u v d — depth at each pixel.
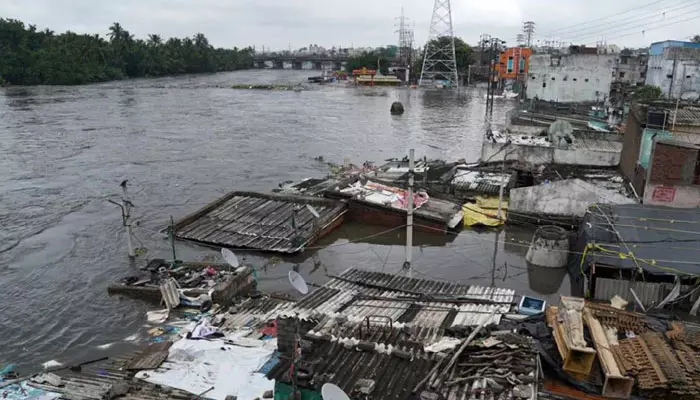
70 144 51.25
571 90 66.19
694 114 26.77
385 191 30.06
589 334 11.82
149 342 16.39
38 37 120.69
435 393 9.86
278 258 24.44
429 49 136.00
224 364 14.01
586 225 20.78
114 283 20.64
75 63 119.19
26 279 22.34
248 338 15.45
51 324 18.45
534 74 67.25
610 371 10.54
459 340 12.23
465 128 65.50
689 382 10.33
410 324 13.47
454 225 27.30
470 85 131.88
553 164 33.31
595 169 31.92
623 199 24.66
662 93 60.06
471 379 10.54
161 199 34.19
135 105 84.19
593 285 18.28
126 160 45.09
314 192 32.19
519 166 33.50
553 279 22.11
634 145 27.56
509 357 11.23
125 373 14.16
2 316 19.17
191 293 18.83
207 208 28.81
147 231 28.06
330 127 65.44
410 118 74.56
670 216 20.69
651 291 17.48
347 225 28.64
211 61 181.12
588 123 46.16
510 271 22.97
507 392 10.20
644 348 11.38
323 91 119.94
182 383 13.32
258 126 65.06
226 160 45.59
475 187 31.09
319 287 17.81
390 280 18.33
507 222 27.66
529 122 45.19
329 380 10.19
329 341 11.71
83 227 28.86
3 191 35.59
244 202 29.97
